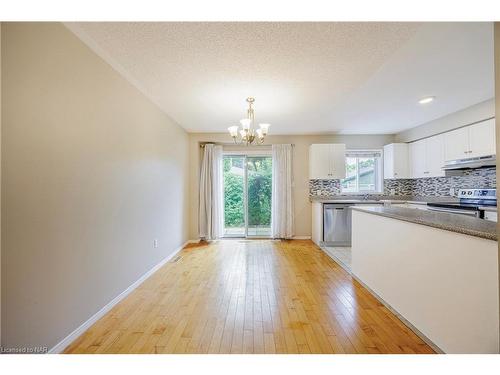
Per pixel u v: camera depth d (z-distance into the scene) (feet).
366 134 17.74
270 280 9.93
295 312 7.38
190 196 16.99
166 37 6.18
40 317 5.08
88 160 6.53
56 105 5.46
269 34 6.06
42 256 5.12
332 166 16.46
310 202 17.63
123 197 8.34
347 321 6.86
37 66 4.98
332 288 9.10
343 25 5.74
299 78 8.53
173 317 7.13
